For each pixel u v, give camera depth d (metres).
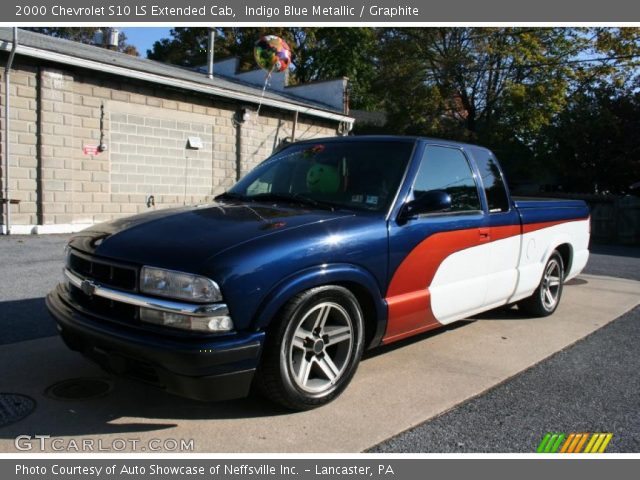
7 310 5.41
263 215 3.69
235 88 14.66
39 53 10.01
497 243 4.92
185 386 2.96
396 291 3.88
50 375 3.85
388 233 3.79
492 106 26.81
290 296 3.18
